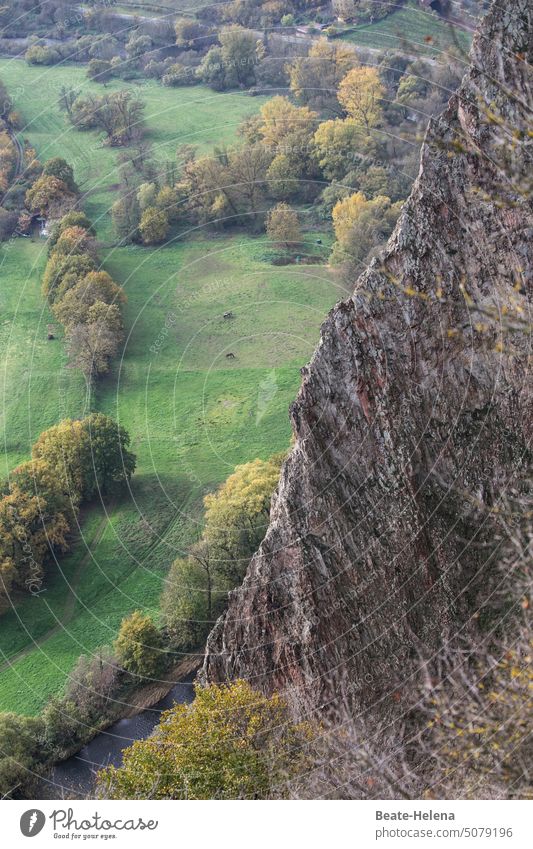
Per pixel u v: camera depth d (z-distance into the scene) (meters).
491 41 33.88
